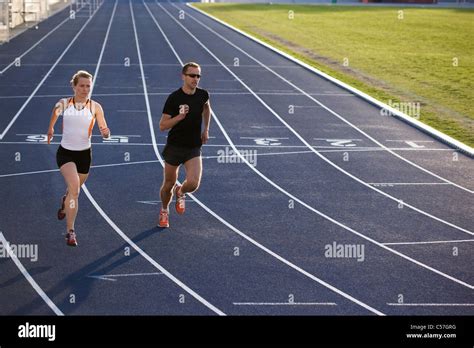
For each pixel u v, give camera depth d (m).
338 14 55.94
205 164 15.54
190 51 33.44
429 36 42.97
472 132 19.34
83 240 10.95
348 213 12.69
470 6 67.69
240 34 41.22
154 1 67.75
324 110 21.64
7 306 8.73
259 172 15.09
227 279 9.70
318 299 9.15
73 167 10.46
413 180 14.93
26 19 46.03
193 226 11.73
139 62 29.75
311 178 14.80
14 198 12.84
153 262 10.20
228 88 24.59
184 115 10.55
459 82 27.83
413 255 10.81
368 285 9.65
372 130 19.33
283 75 27.55
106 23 45.56
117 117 19.84
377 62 32.50
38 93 22.88
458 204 13.43
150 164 15.40
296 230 11.73
